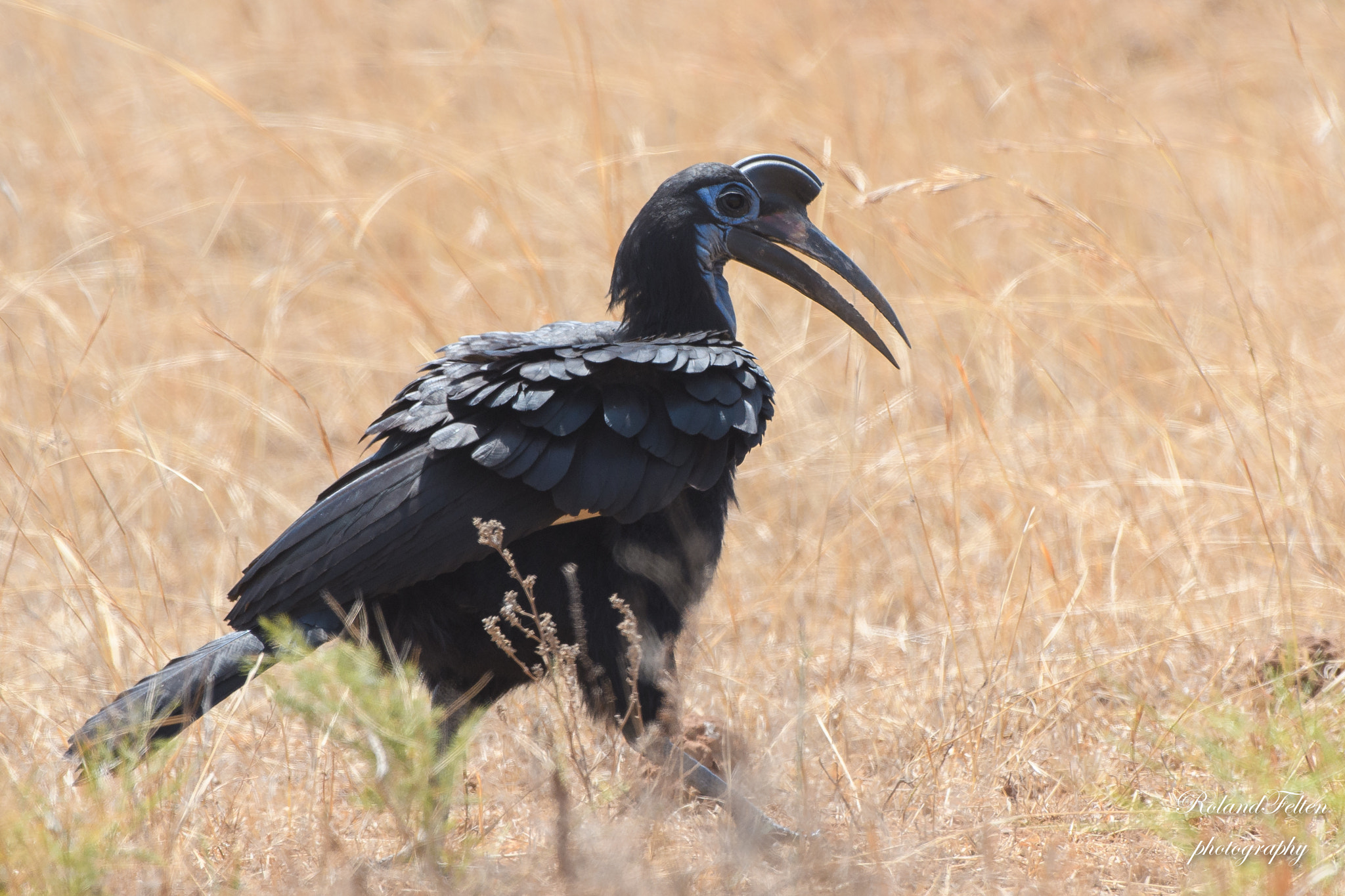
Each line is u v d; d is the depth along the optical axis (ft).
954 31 63.21
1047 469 37.73
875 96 57.77
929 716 29.30
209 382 43.60
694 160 54.60
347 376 45.60
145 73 62.18
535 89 58.90
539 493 24.49
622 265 28.91
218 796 25.82
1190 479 36.81
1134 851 23.75
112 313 45.68
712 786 25.61
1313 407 36.86
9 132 57.47
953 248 47.21
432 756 22.77
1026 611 32.27
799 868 22.27
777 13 65.77
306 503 40.70
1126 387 40.09
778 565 35.68
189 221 53.72
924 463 38.37
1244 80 59.06
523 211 49.96
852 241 48.14
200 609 34.86
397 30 67.10
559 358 25.31
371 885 22.63
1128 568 33.94
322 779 25.09
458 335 45.88
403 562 23.95
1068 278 45.19
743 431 25.71
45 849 21.31
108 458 39.68
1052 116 54.95
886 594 34.76
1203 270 44.68
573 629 25.20
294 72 63.52
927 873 23.07
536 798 25.54
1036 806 25.80
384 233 52.11
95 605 31.35
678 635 26.00
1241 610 32.35
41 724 28.91
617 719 25.46
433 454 24.47
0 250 50.62
